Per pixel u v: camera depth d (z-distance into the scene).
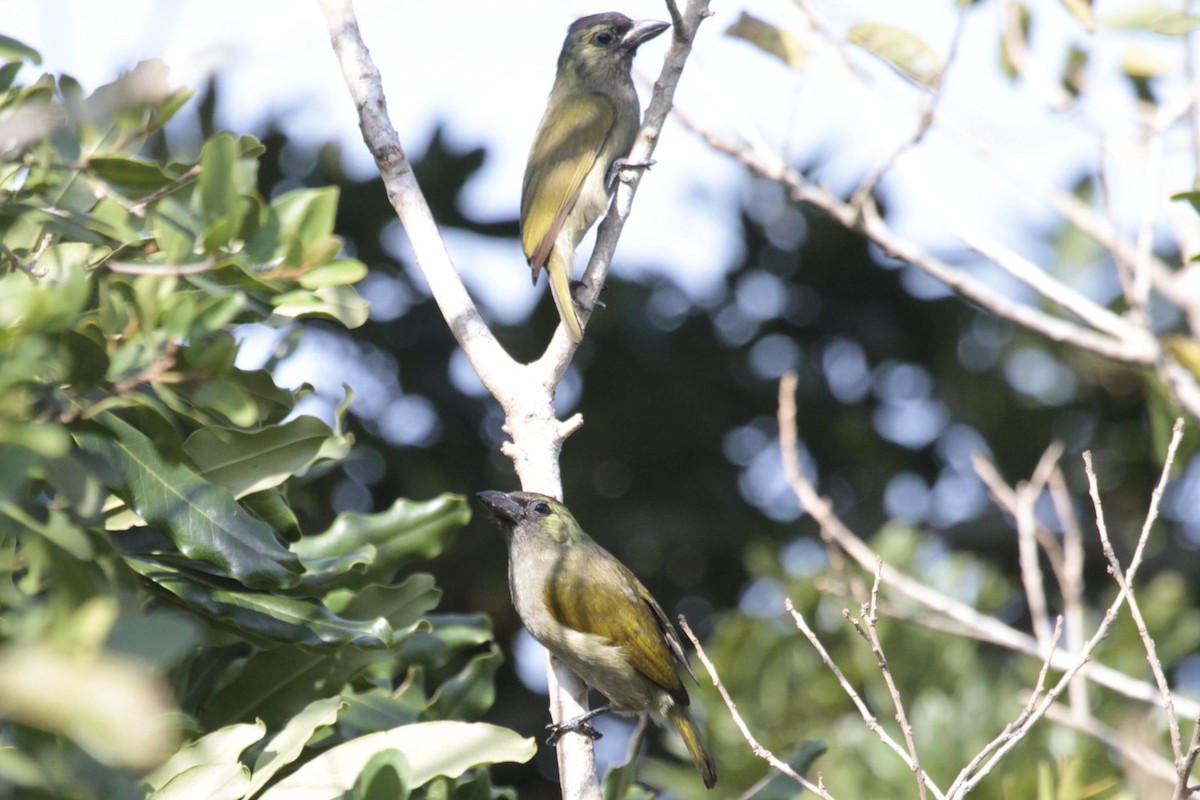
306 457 6.97
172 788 5.92
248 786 5.95
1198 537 17.28
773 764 6.93
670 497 16.11
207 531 6.33
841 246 16.39
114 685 2.87
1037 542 17.20
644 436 15.98
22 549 5.99
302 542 7.73
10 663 2.88
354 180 13.91
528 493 7.40
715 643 12.48
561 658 9.58
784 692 12.24
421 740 6.64
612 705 9.74
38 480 5.70
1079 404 17.00
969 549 17.09
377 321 14.29
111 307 5.43
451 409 14.64
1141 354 10.80
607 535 15.83
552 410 7.73
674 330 16.08
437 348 14.49
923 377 17.02
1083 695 9.65
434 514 7.91
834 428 16.83
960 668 11.95
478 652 14.05
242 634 6.87
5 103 6.36
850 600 11.79
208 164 5.65
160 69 5.16
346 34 8.22
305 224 6.14
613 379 15.76
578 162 10.69
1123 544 17.11
